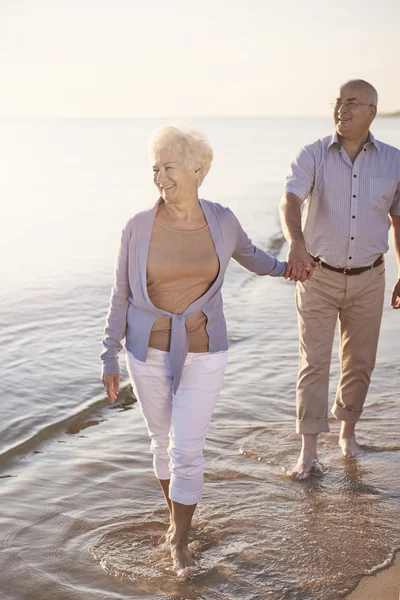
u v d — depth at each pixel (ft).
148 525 11.44
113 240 41.91
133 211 58.49
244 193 71.97
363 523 11.44
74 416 15.93
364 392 13.91
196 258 9.74
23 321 23.26
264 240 41.52
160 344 9.96
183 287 9.81
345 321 13.57
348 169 12.72
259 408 16.55
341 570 10.16
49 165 122.72
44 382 17.85
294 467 13.35
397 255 13.70
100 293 27.37
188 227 9.75
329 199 12.83
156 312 9.86
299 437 14.88
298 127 608.60
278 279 31.83
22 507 11.91
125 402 17.16
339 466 13.48
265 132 409.69
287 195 12.69
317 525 11.38
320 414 13.21
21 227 47.26
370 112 12.46
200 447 10.12
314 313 13.14
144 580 9.95
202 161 9.51
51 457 14.02
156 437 10.68
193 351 9.97
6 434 14.85
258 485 12.75
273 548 10.71
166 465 10.81
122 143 240.12
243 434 15.02
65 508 11.91
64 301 26.02
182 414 9.96
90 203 64.18
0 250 37.47
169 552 10.64
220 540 10.94
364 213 12.75
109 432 15.34
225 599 9.52
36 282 29.22
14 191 74.59
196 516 11.63
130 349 10.14
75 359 19.69
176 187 9.46
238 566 10.26
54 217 53.36
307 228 13.24
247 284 30.66
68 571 10.14
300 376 13.34
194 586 9.80
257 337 22.65
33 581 9.87
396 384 17.88
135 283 9.82
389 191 12.87
